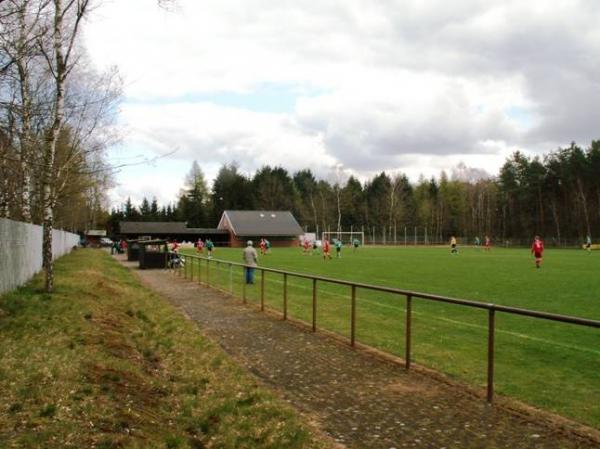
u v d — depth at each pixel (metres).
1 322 10.02
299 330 12.23
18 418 5.17
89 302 13.55
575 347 10.46
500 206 107.69
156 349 9.80
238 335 11.66
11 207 21.14
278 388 7.71
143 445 4.93
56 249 36.72
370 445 5.61
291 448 5.43
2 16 10.20
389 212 117.56
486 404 6.91
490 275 27.34
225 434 5.73
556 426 6.10
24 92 14.70
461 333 11.94
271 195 125.38
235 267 35.22
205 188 129.00
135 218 132.88
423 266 35.06
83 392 6.07
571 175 91.50
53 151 15.43
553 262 39.38
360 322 13.43
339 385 7.82
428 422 6.27
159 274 30.98
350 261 41.81
